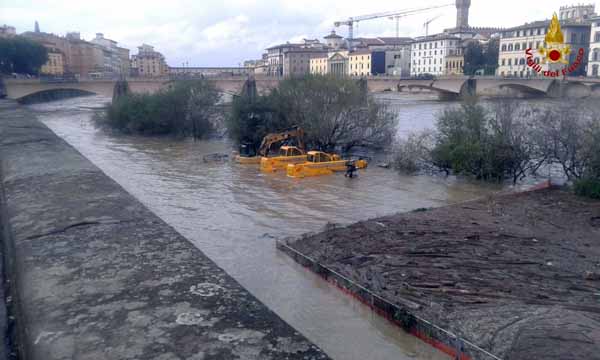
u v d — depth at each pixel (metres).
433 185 32.00
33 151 11.27
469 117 35.28
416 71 147.12
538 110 35.31
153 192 29.77
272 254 18.45
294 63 164.12
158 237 4.86
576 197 26.56
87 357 2.80
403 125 60.25
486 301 13.34
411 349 11.80
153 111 57.03
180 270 3.98
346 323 13.02
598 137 27.92
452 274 15.33
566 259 16.83
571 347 10.57
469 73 121.88
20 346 3.68
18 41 109.25
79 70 162.75
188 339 2.97
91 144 52.12
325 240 19.06
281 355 2.84
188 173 36.25
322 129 43.09
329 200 27.78
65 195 6.69
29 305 3.44
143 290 3.60
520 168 33.44
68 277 3.83
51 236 4.87
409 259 16.70
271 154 43.78
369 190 30.48
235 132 47.22
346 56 152.75
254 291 15.08
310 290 15.11
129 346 2.90
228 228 22.09
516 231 20.30
